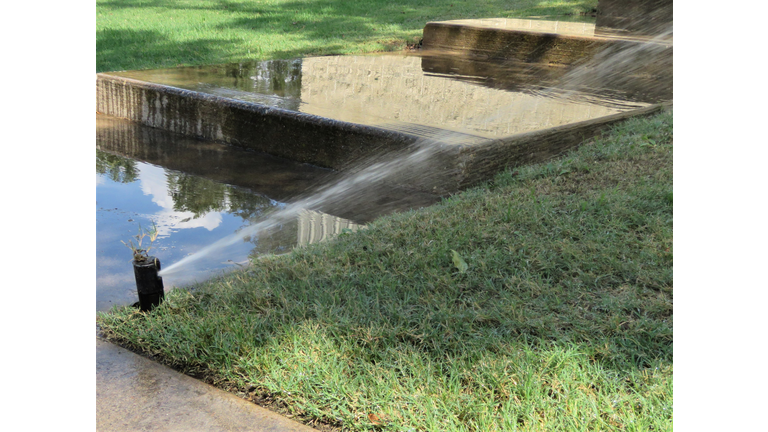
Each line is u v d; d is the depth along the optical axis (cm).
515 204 399
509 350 256
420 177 479
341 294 308
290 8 1502
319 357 254
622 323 274
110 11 1430
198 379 253
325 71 816
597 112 590
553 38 906
